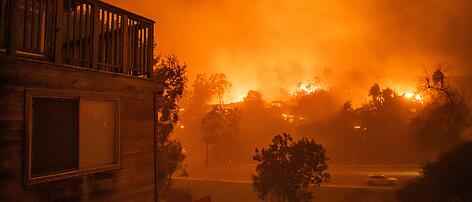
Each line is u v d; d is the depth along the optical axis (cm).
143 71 754
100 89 627
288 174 1628
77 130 579
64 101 563
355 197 2806
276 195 1734
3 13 520
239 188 3281
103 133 629
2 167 474
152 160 751
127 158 679
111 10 679
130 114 696
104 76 634
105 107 638
